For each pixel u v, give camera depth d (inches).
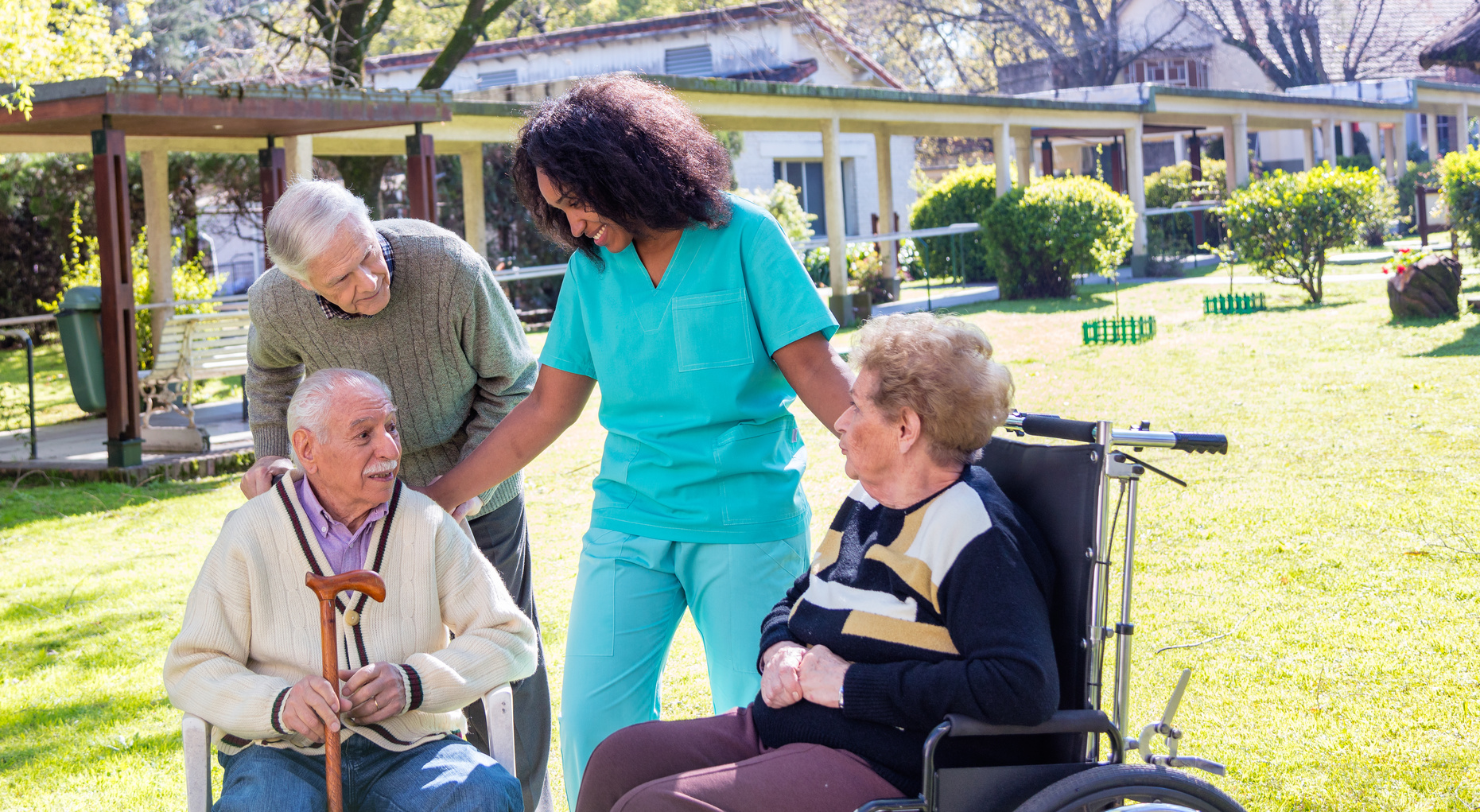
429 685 95.7
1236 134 913.5
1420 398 308.0
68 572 241.3
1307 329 455.8
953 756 85.6
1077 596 88.0
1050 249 673.6
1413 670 147.0
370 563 99.4
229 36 659.4
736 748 92.9
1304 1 1557.6
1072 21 1567.4
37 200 659.4
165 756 151.3
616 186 97.6
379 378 114.7
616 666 108.3
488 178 747.4
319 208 100.7
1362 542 197.5
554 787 139.3
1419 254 461.7
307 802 92.6
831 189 618.8
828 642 89.7
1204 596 178.4
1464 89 1199.6
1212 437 88.2
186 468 340.2
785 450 110.7
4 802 139.3
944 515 86.0
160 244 459.2
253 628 98.6
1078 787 79.0
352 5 614.2
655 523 109.7
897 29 1615.4
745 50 927.7
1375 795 119.1
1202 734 134.6
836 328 105.8
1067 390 361.7
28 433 413.4
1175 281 751.1
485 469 115.4
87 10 453.1
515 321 122.0
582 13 967.0
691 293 105.5
